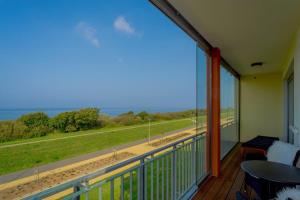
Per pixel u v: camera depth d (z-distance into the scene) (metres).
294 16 2.31
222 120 4.47
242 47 3.51
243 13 2.24
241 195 2.18
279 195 1.47
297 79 2.80
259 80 6.54
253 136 6.54
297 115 2.84
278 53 3.95
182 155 2.60
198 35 2.92
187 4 2.04
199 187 2.99
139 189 1.71
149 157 1.90
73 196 1.10
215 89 3.52
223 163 4.23
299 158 2.24
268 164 2.21
